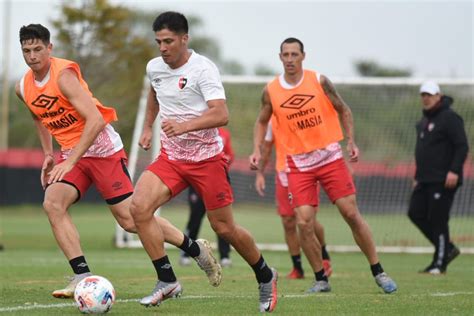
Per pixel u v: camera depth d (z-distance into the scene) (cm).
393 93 7294
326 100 3409
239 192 8081
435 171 4456
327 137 3394
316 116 3403
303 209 3391
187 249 2875
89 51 9025
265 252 6481
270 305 2655
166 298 2639
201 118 2514
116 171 3019
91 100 2795
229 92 7625
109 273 4241
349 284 3772
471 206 7200
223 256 4900
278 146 3562
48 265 4700
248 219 10194
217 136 2656
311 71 3444
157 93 2688
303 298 3078
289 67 3412
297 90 3425
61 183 2941
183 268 4672
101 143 2980
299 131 3412
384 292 3347
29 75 2908
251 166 3541
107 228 9700
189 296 3128
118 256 5766
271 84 3491
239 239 2634
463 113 7000
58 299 2950
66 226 2906
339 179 3366
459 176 4416
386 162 7406
